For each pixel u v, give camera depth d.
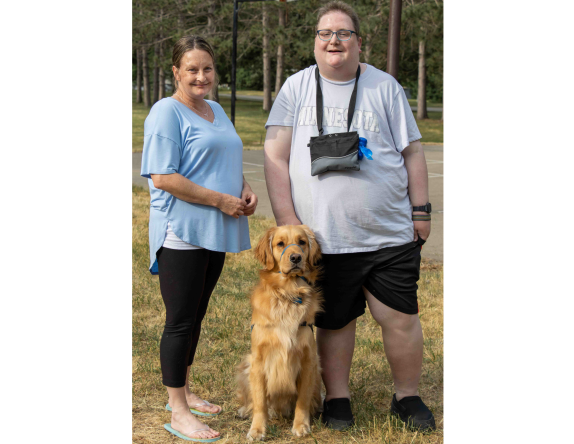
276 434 3.03
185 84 2.86
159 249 2.92
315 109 3.02
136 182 12.79
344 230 3.00
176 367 2.94
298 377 3.10
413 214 3.15
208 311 4.80
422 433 3.02
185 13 31.75
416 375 3.20
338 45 2.89
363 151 2.92
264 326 3.04
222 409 3.32
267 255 3.08
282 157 3.16
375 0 22.62
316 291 3.11
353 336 3.25
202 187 2.83
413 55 36.47
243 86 57.50
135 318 4.62
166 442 2.91
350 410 3.18
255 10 29.69
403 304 3.08
